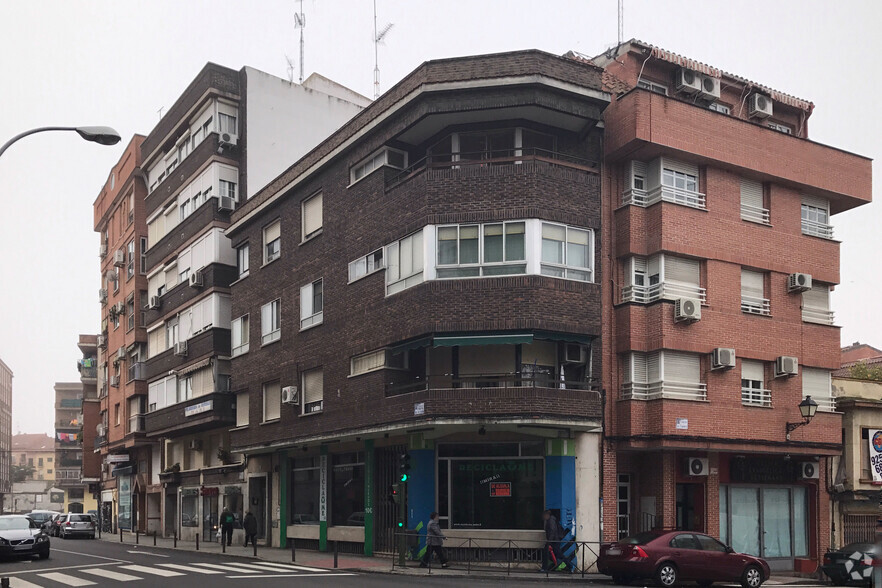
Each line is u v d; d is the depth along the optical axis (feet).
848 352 185.68
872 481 96.22
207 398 122.31
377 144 88.33
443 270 79.00
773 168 90.12
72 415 392.88
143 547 114.32
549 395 75.97
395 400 81.30
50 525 162.50
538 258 77.41
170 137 141.38
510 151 81.71
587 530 79.05
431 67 80.23
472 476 82.33
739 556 69.21
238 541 119.14
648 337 82.23
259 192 114.01
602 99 81.10
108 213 185.98
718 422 83.10
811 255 93.71
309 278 100.58
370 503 90.68
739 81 97.76
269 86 128.06
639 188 85.51
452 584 63.57
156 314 145.59
